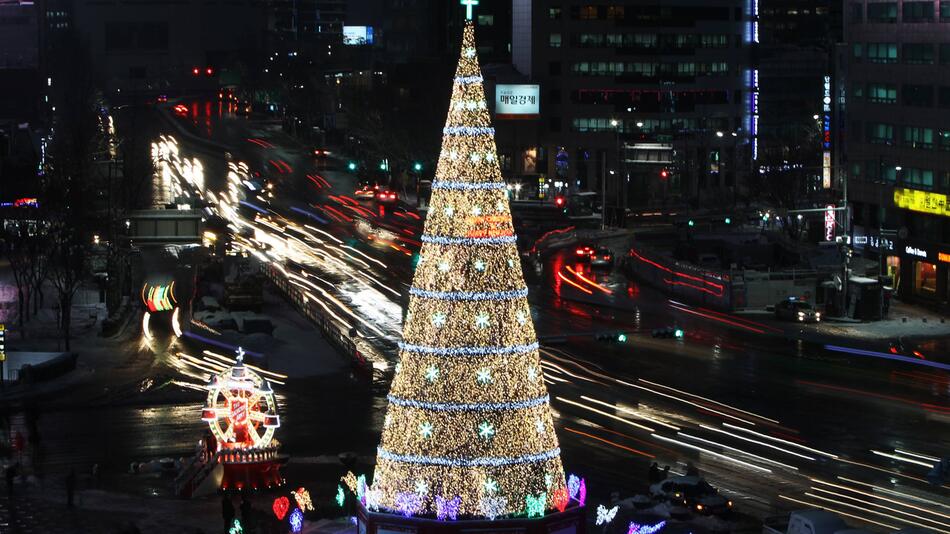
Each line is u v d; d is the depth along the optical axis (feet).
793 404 301.43
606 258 496.64
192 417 289.12
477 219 148.46
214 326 382.42
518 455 148.87
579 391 312.29
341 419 286.25
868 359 350.43
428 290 149.28
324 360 348.18
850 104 490.49
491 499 148.25
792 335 380.78
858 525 214.90
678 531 204.33
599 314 409.90
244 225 597.11
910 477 245.86
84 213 476.54
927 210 439.63
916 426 283.38
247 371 231.91
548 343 362.33
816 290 423.64
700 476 243.19
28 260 446.19
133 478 239.30
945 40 437.58
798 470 249.14
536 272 485.97
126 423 284.00
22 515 211.82
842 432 277.85
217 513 214.28
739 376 328.90
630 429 278.67
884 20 467.11
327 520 203.41
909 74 454.81
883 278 412.16
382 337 377.30
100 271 474.49
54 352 345.51
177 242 449.89
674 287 449.89
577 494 162.30
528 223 603.26
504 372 148.46
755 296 420.77
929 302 435.53
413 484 149.48
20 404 300.81
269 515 211.00
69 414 292.81
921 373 334.24
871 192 479.82
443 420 148.36
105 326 377.30
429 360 148.77
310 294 443.73
